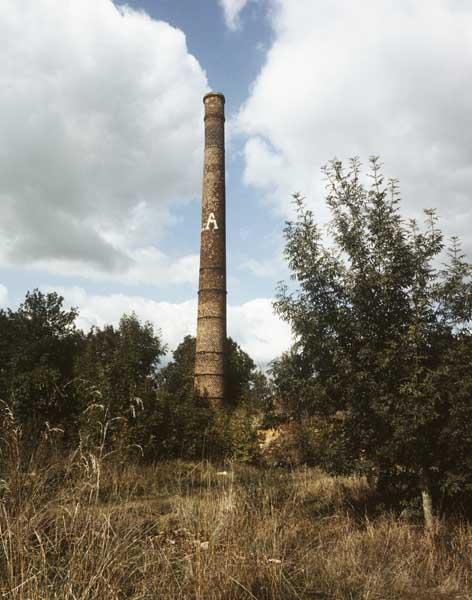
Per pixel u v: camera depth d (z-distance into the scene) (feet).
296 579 17.94
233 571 16.01
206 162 86.63
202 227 83.61
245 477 38.63
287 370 29.94
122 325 84.38
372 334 27.09
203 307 79.51
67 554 13.51
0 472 15.05
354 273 28.09
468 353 25.09
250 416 61.26
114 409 47.47
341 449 27.71
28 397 50.37
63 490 15.23
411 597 18.01
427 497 26.09
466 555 21.81
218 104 88.89
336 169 29.27
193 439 55.42
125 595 13.41
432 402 24.38
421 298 26.27
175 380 93.50
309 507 29.71
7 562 12.51
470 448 24.77
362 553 21.76
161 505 24.70
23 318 58.70
